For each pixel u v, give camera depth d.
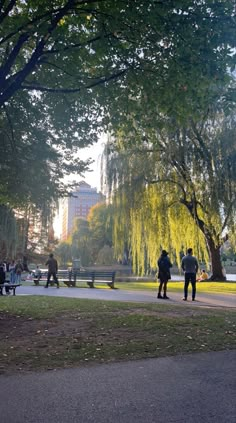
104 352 7.23
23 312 11.55
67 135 15.53
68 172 17.70
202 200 26.55
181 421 4.21
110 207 28.66
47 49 11.65
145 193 27.80
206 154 25.64
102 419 4.27
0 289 18.89
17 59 12.95
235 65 9.50
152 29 9.62
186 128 24.73
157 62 10.40
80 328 9.34
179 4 8.93
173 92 10.32
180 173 26.66
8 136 15.84
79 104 13.75
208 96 10.41
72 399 4.87
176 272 53.97
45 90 11.50
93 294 18.73
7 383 5.48
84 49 11.28
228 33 9.13
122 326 9.50
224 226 27.11
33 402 4.77
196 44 9.25
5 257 41.56
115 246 29.03
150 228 27.88
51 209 30.22
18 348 7.52
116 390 5.21
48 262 24.83
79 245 71.31
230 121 25.45
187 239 29.48
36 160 16.39
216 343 8.05
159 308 12.30
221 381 5.60
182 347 7.67
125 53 10.57
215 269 31.53
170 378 5.74
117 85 11.88
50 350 7.37
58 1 10.26
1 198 17.89
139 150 26.73
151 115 11.97
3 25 10.81
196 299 16.38
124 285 26.80
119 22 9.75
